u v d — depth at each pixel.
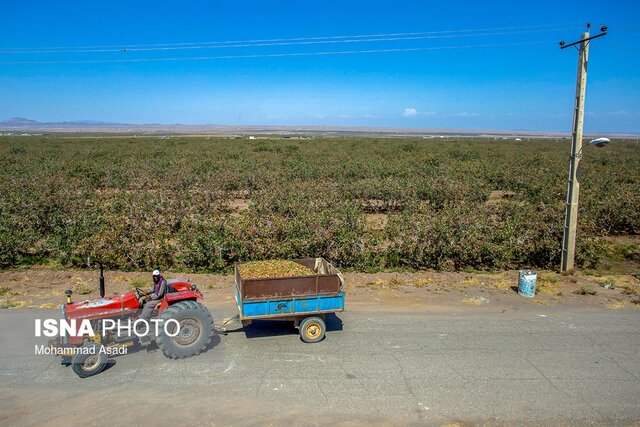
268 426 6.44
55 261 14.52
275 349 8.75
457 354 8.65
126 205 19.30
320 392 7.28
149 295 8.72
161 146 60.72
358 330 9.69
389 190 24.45
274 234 14.50
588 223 16.89
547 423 6.62
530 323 10.22
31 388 7.29
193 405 6.90
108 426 6.38
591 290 12.38
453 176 31.17
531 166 37.97
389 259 14.73
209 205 21.98
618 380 7.82
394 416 6.70
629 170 36.25
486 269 14.72
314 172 31.98
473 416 6.73
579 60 13.23
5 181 26.06
